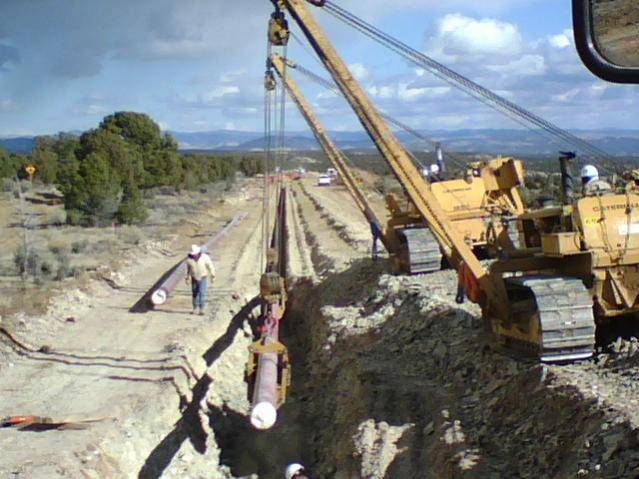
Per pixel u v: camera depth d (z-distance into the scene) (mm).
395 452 11344
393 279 20719
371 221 24031
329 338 18906
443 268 22031
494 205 21688
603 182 12273
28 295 23141
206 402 17188
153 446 13914
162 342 19109
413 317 16438
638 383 9469
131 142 69062
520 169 21688
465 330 14492
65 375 16391
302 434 15852
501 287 12008
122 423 13711
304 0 12641
